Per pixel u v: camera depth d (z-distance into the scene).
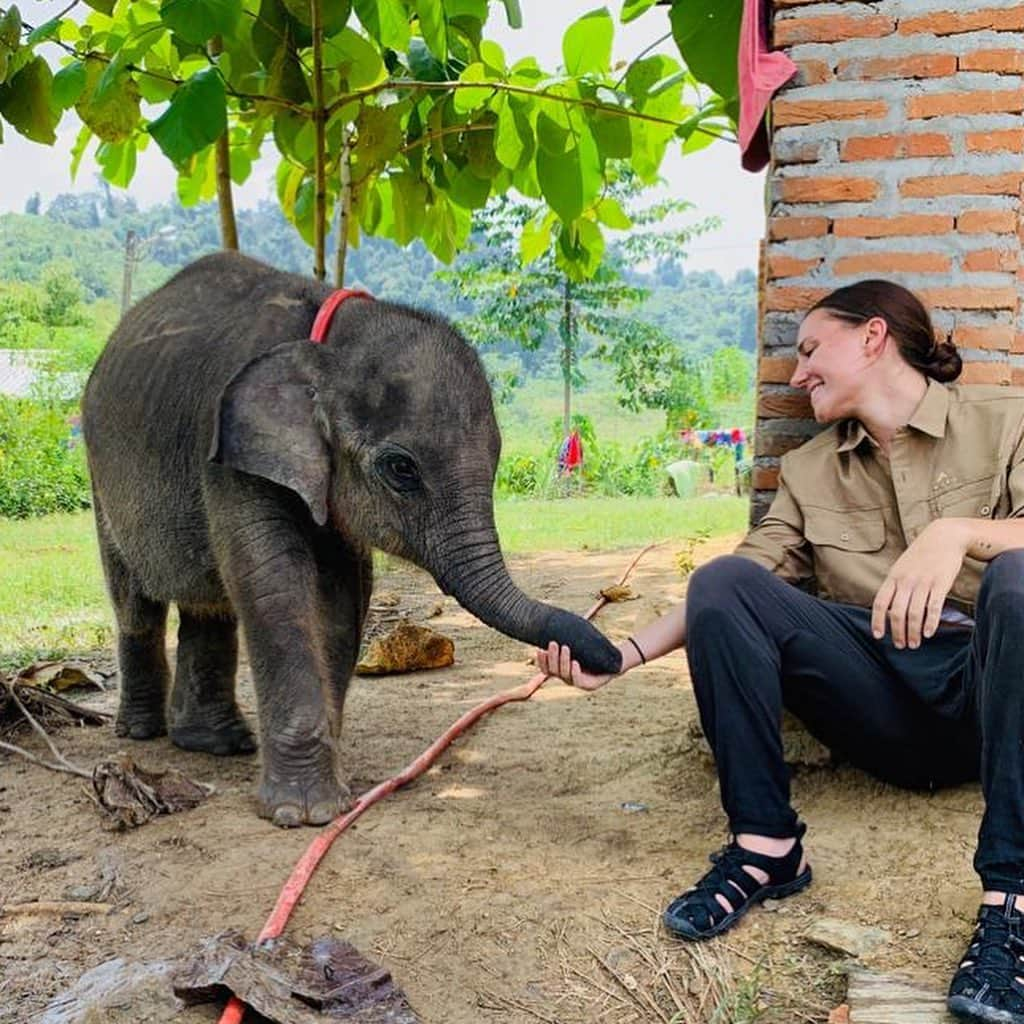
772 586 3.08
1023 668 2.54
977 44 3.74
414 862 3.48
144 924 3.20
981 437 3.26
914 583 2.80
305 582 4.05
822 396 3.37
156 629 4.98
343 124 6.67
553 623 3.56
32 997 2.86
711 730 3.02
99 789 3.92
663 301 106.75
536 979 2.85
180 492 4.35
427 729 5.00
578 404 55.00
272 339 4.16
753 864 3.00
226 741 4.74
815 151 3.87
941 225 3.80
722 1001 2.67
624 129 6.30
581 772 4.30
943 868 3.14
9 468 17.27
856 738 3.37
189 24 4.73
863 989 2.60
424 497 3.85
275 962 2.82
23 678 5.93
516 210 23.31
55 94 5.43
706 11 4.80
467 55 6.48
